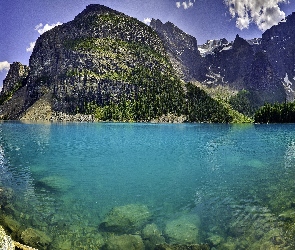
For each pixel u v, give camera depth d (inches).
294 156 1574.8
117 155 1733.5
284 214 698.2
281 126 5403.5
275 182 1009.5
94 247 585.0
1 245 470.9
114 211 749.3
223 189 951.0
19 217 734.5
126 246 572.7
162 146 2188.7
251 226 645.9
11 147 2124.8
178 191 949.2
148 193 936.3
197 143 2390.5
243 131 4013.3
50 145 2261.3
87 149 2017.7
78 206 818.2
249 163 1389.0
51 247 582.6
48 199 880.3
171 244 585.3
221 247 568.1
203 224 677.9
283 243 557.3
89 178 1144.2
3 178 1145.4
